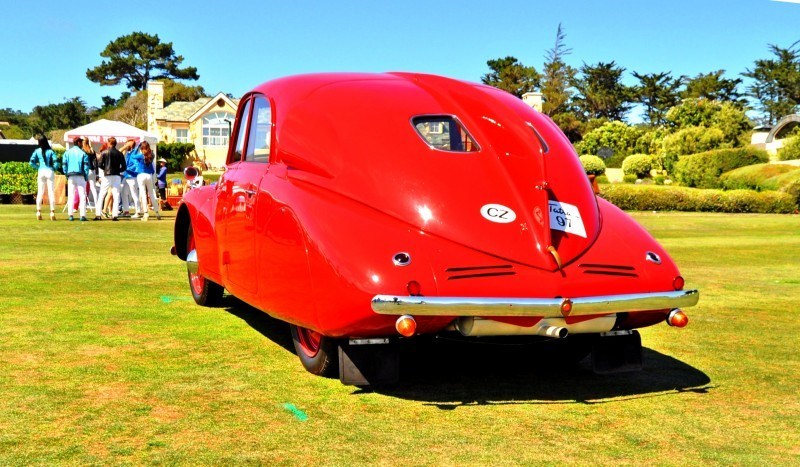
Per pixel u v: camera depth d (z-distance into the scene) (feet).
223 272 16.78
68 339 16.29
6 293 21.31
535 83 242.78
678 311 13.33
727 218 76.23
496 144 13.69
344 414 12.01
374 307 11.48
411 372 14.75
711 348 17.58
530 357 16.28
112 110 325.62
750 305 23.56
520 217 12.89
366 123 13.78
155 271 26.27
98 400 12.32
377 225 12.44
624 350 14.49
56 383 13.15
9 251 30.71
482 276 12.05
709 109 184.96
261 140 15.67
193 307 20.31
